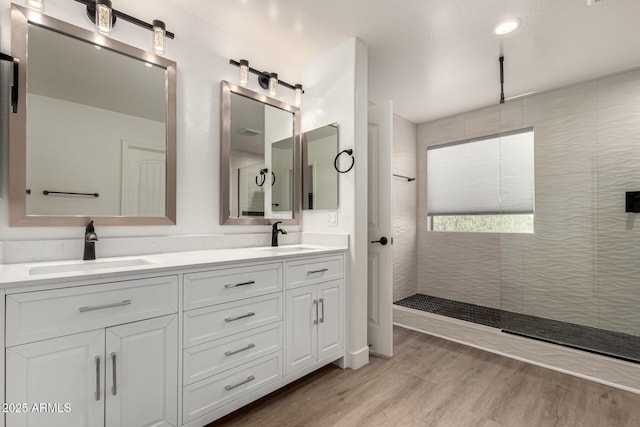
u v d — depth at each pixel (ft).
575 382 6.25
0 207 4.20
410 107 10.80
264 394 5.14
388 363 7.06
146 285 3.86
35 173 4.43
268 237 7.38
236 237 6.73
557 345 7.07
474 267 10.99
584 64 7.71
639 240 7.22
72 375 3.30
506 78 8.54
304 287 5.86
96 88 5.01
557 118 8.39
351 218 6.89
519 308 8.92
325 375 6.44
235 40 6.87
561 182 8.33
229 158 6.68
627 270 7.36
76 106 4.82
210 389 4.45
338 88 7.20
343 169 7.09
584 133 7.98
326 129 7.47
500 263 10.27
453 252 11.55
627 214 7.38
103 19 4.85
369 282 7.80
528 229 8.87
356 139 6.87
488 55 7.38
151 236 5.56
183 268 4.18
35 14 4.45
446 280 11.72
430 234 12.22
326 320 6.31
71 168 4.75
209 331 4.46
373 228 7.75
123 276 3.67
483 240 10.79
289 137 7.91
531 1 5.47
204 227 6.35
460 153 11.50
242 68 6.75
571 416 5.11
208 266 4.46
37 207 4.44
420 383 6.14
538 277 8.66
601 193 7.73
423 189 12.48
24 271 3.58
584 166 7.98
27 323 3.05
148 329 3.86
